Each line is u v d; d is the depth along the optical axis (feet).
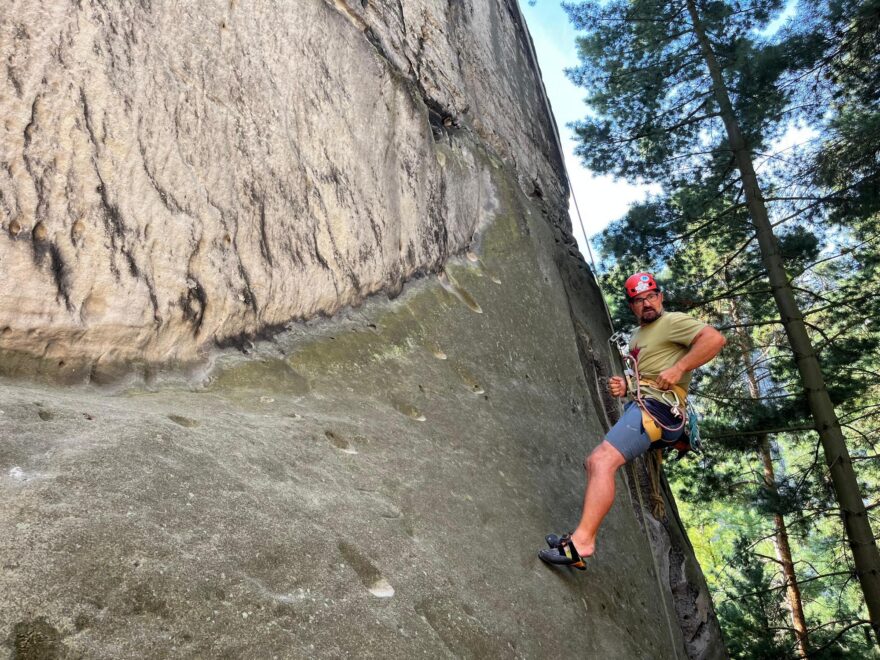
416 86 17.61
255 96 11.01
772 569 50.47
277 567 6.32
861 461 40.78
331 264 12.27
